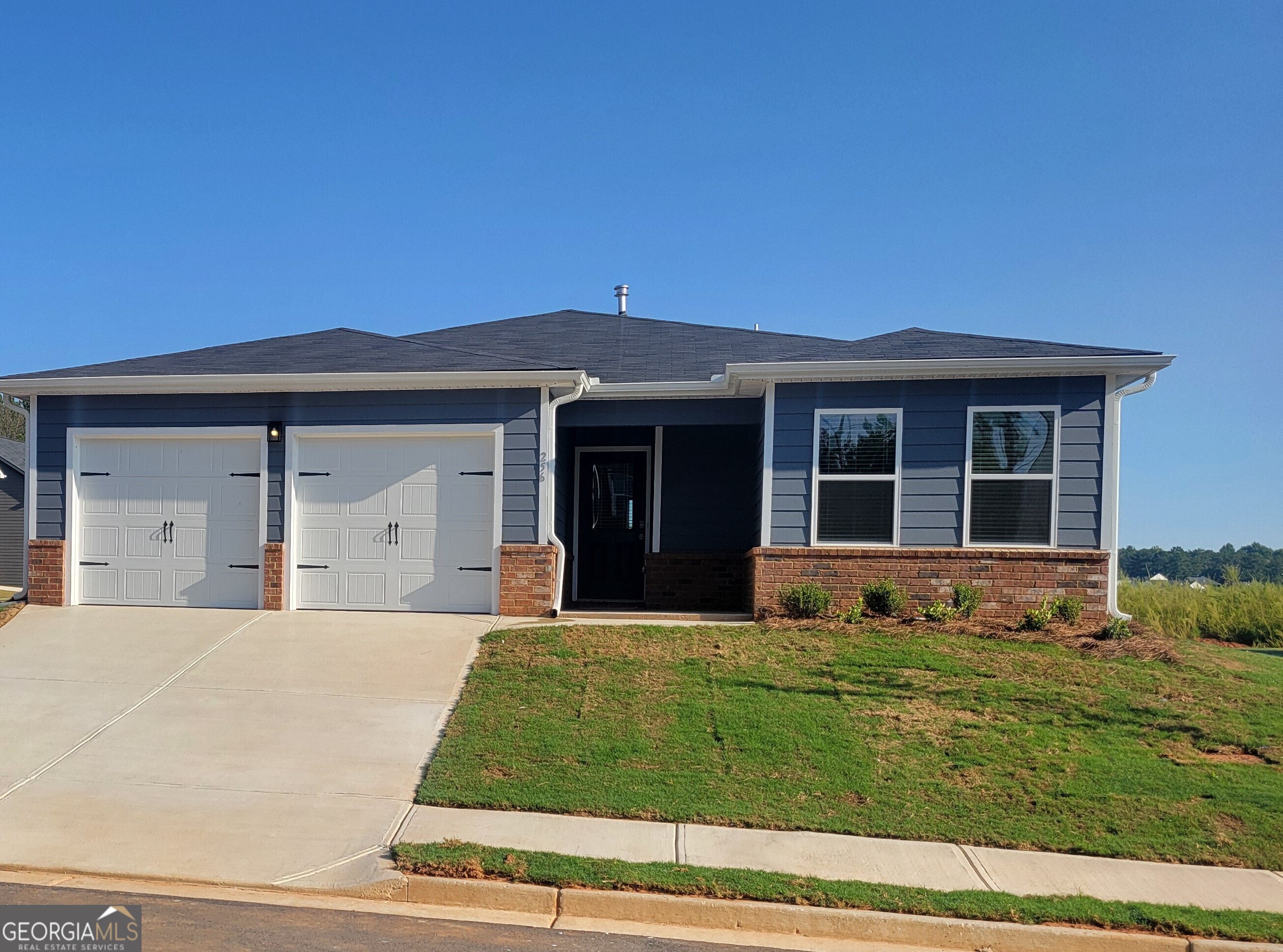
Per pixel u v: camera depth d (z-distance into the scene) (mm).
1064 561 11930
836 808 7355
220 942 5207
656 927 5840
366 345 14750
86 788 7562
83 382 12766
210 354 14391
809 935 5797
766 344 16406
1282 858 6750
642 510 15562
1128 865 6641
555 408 12695
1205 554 48188
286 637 11359
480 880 6117
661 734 8539
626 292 19859
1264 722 9125
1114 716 9148
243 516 13016
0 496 25406
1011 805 7445
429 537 12734
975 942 5695
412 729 8812
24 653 10820
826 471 12367
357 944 5297
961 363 11812
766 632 11375
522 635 11219
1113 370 11789
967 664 10336
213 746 8406
